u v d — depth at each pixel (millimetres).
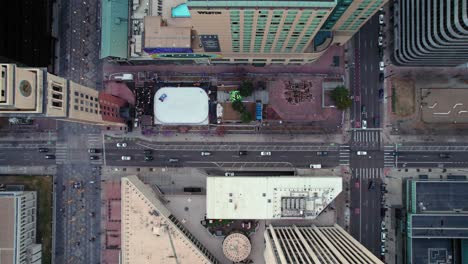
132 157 138000
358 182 137500
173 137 137875
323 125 137250
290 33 104812
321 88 137500
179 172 138125
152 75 137375
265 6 85938
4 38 112500
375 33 137250
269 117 137250
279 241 110750
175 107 132500
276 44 115000
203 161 138000
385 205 137500
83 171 137875
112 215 137500
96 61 138125
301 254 97750
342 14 108562
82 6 138000
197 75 137625
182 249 120312
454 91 136875
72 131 137750
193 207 131125
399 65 137125
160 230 119688
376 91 137500
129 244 121125
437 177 137000
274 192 121938
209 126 137500
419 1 114688
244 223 130125
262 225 130875
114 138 137625
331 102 135250
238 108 132125
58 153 137875
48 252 137500
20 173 137750
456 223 129375
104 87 137625
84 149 137625
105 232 137625
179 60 132875
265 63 135375
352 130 137250
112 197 137625
